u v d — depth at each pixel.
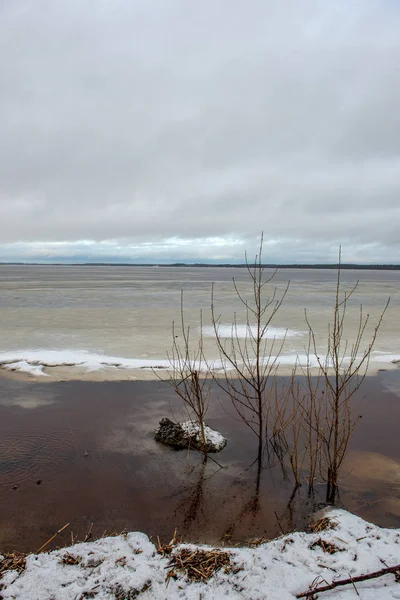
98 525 3.33
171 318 15.41
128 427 5.28
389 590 2.39
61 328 12.87
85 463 4.34
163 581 2.48
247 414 5.76
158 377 7.42
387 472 4.21
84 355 8.97
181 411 5.84
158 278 63.72
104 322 14.25
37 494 3.75
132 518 3.44
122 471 4.21
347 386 7.04
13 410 5.80
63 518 3.41
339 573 2.56
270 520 3.43
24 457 4.44
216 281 53.50
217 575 2.53
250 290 33.38
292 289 36.44
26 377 7.37
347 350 9.88
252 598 2.35
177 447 4.75
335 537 2.94
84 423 5.38
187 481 4.04
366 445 4.84
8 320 14.58
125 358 8.81
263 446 4.82
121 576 2.48
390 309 19.22
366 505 3.63
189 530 3.29
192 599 2.33
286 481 4.06
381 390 6.86
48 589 2.37
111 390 6.72
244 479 4.09
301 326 13.72
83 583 2.43
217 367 8.14
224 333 12.25
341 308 19.53
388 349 10.07
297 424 5.39
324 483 4.03
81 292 29.20
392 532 3.00
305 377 7.57
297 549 2.82
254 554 2.74
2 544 3.06
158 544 3.05
